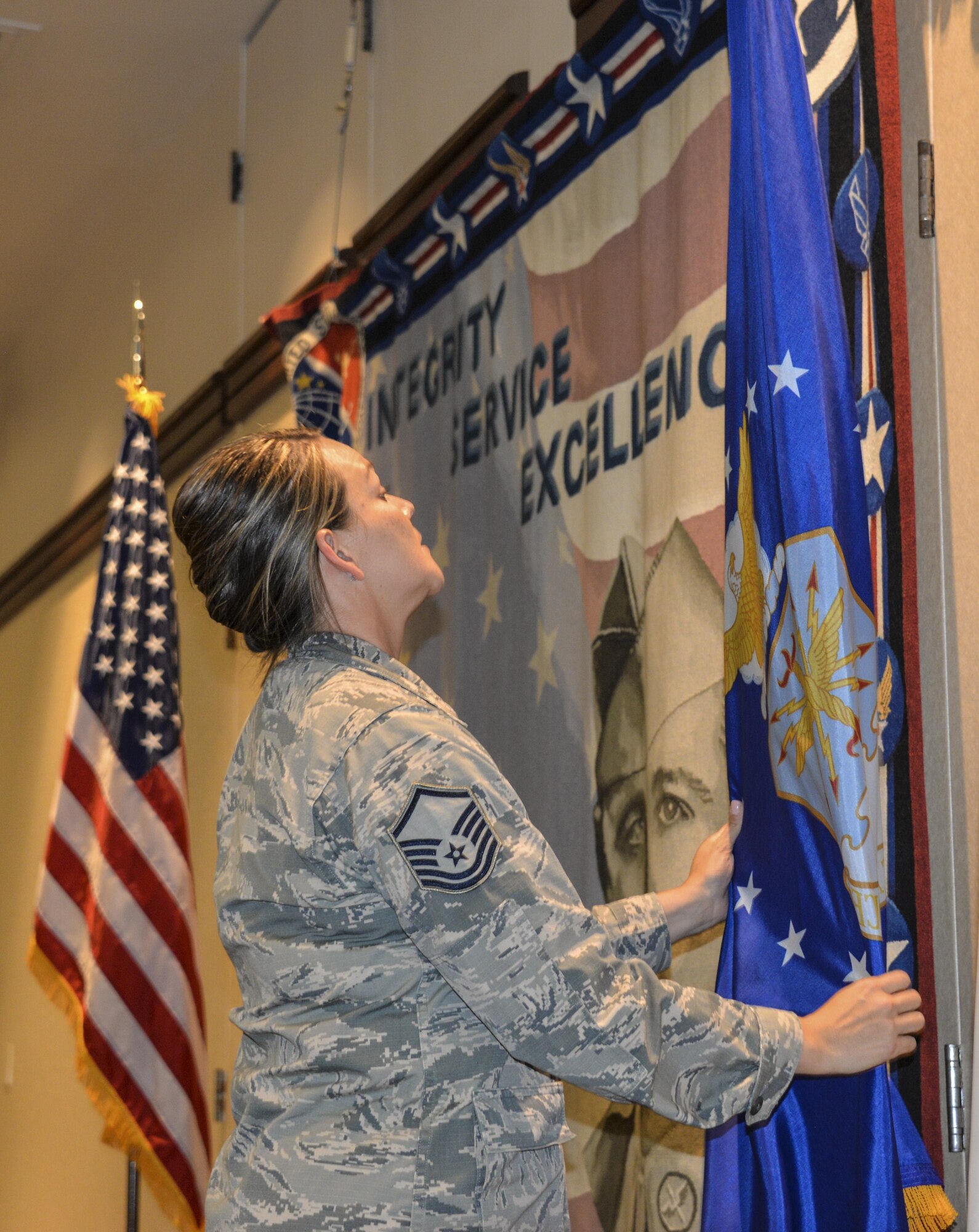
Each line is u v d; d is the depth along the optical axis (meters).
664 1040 1.16
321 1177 1.18
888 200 1.57
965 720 1.50
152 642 3.23
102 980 3.03
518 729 2.30
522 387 2.37
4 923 5.94
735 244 1.49
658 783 1.87
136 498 3.29
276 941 1.26
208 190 4.20
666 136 2.01
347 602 1.41
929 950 1.47
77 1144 4.81
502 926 1.15
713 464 1.84
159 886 3.10
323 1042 1.22
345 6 3.32
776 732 1.41
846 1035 1.22
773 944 1.39
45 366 5.83
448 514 2.62
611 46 2.07
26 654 5.98
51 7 3.74
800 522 1.35
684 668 1.85
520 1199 1.21
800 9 1.70
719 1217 1.38
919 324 1.58
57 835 3.16
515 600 2.34
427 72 2.92
